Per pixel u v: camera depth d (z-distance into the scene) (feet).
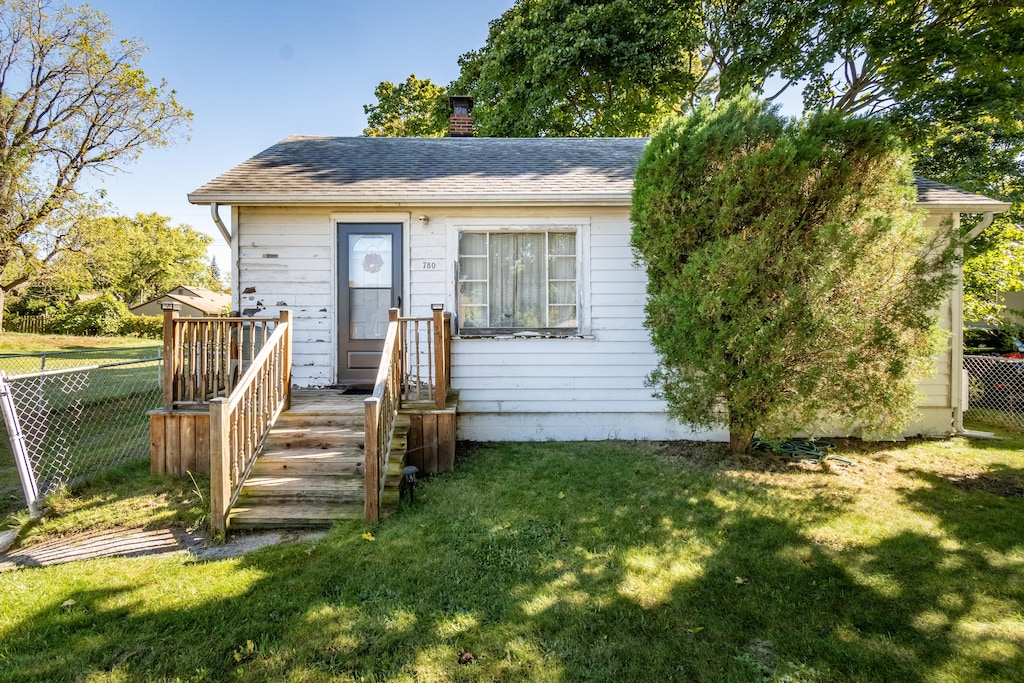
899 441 19.61
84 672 6.81
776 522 11.87
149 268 133.90
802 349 14.37
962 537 11.06
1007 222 35.76
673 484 14.49
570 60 42.75
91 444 18.45
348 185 19.63
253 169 21.11
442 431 15.75
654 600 8.53
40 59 52.03
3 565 10.11
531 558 10.01
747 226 14.87
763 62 42.34
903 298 14.24
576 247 20.11
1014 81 33.22
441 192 19.03
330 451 13.67
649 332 19.54
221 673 6.80
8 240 51.49
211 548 10.73
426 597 8.60
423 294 19.95
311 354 19.71
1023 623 7.95
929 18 34.81
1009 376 24.63
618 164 23.16
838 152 14.46
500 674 6.76
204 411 14.89
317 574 9.34
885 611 8.26
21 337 72.59
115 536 11.30
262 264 19.48
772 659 7.09
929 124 36.63
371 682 6.61
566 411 19.99
